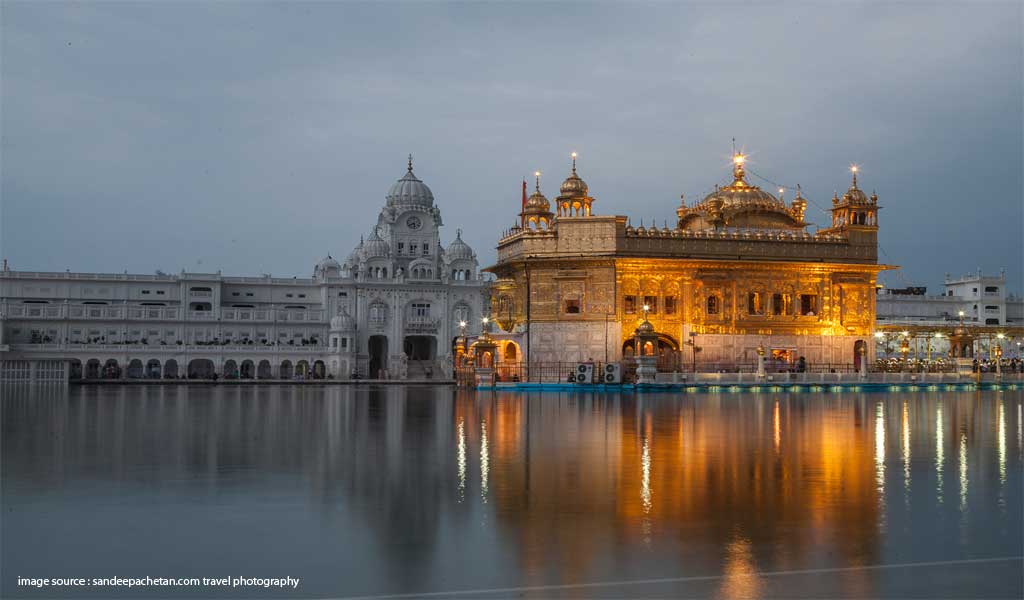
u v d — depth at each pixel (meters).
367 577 11.41
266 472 19.86
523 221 82.44
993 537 13.61
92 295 119.31
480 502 16.16
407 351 134.62
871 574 11.68
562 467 20.73
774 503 16.14
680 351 78.50
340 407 47.25
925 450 24.58
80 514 15.00
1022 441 27.23
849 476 19.42
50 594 10.72
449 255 133.00
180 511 15.28
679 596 10.77
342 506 15.75
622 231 77.81
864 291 84.25
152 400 56.47
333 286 123.31
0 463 21.33
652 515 15.03
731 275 80.19
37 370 100.44
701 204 90.50
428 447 25.11
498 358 81.38
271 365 117.06
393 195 134.75
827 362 82.50
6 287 116.00
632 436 28.56
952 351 91.75
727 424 33.91
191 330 117.31
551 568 11.84
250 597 10.61
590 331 77.06
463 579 11.34
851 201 84.12
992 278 143.75
